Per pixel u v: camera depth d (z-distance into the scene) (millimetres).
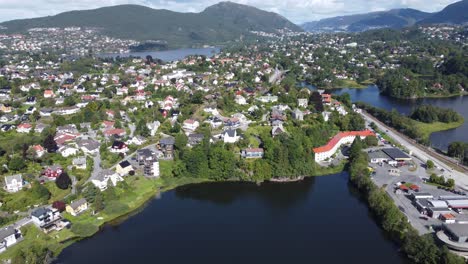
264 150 173875
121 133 197875
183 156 164625
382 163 169375
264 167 159250
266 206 138375
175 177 159375
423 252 100438
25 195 133750
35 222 118875
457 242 104625
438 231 111375
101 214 128750
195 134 191125
